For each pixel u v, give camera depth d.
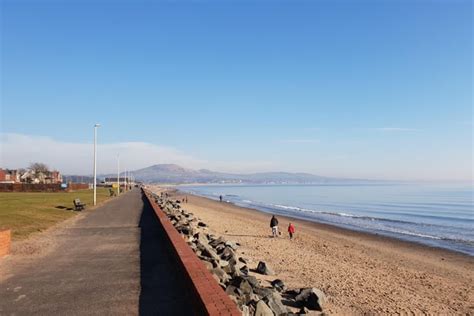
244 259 15.42
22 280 8.74
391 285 14.42
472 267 20.17
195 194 145.25
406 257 22.59
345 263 18.52
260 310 7.02
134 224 20.81
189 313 6.38
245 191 194.88
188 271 7.22
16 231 17.28
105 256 11.48
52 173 141.88
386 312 10.99
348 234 33.72
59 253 12.09
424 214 56.19
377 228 39.28
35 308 6.78
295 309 9.58
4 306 6.92
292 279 13.59
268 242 24.55
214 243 17.30
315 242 26.48
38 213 26.91
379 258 21.45
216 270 9.20
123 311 6.52
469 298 13.38
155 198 52.75
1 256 11.55
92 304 6.92
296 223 42.56
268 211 62.41
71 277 8.94
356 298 12.05
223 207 70.06
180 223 21.50
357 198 103.44
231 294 7.64
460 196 104.75
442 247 27.34
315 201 94.56
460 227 40.66
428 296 13.35
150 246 13.29
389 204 78.19
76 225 20.52
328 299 11.55
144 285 8.12
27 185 84.38
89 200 46.94
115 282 8.39
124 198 55.12
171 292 7.57
